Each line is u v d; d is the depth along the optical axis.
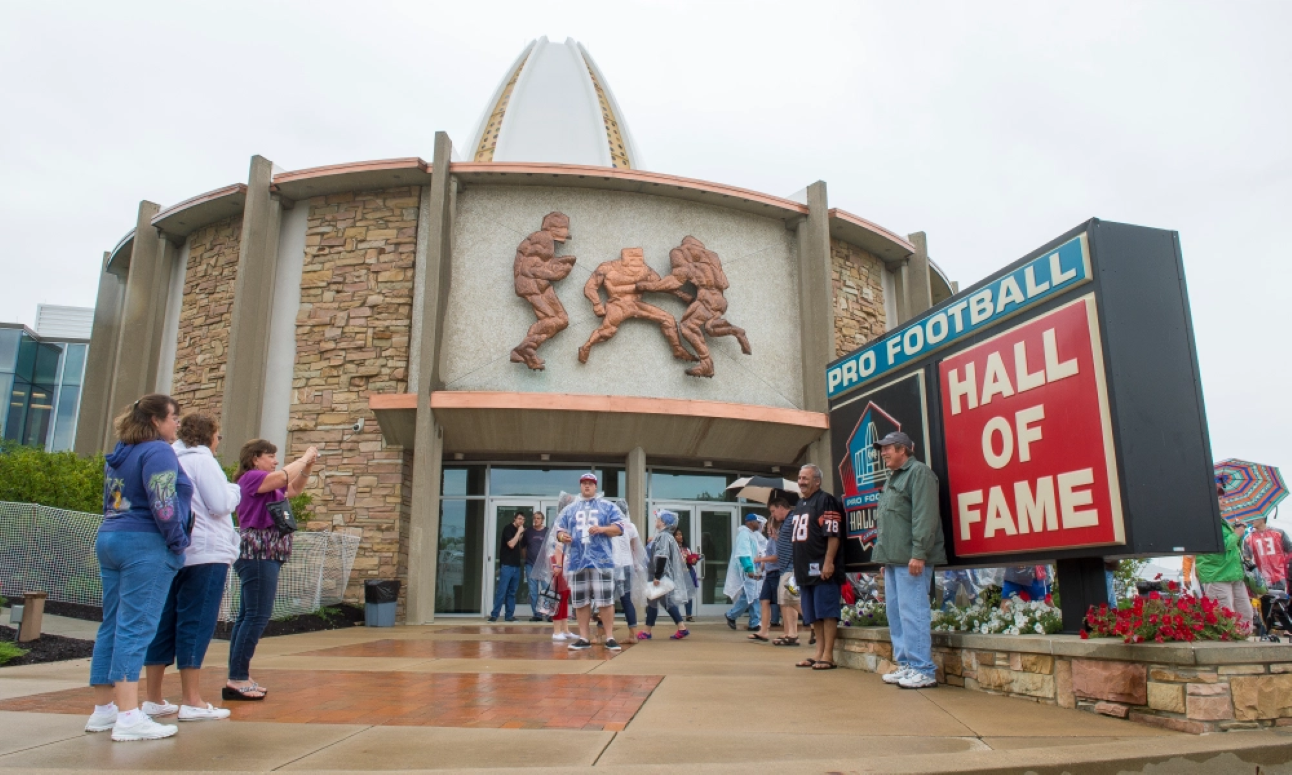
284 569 12.86
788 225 19.55
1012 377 6.34
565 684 6.38
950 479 7.01
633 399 16.41
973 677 6.30
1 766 3.57
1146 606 4.95
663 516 11.85
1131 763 3.82
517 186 18.06
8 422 30.97
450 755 3.86
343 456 16.77
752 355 18.52
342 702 5.42
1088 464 5.56
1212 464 5.49
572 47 30.14
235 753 3.88
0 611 10.61
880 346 8.12
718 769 3.53
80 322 35.75
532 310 17.47
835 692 6.06
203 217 18.95
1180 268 5.78
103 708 4.37
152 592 4.32
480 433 16.66
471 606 17.47
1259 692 4.48
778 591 11.32
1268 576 9.81
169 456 4.42
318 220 18.14
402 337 17.22
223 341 18.06
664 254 18.38
